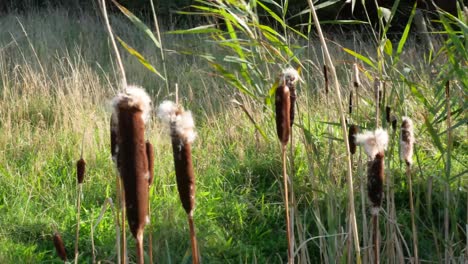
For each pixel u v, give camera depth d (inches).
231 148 259.3
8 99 302.0
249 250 193.6
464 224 191.9
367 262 143.2
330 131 224.5
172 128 77.0
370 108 235.5
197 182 230.2
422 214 205.9
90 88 305.7
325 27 473.1
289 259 99.2
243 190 231.1
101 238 197.5
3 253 182.4
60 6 533.3
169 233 191.5
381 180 90.2
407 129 111.7
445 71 179.6
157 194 222.8
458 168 225.5
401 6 465.1
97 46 413.4
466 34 156.0
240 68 164.2
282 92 89.0
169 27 489.4
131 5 518.6
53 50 393.1
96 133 264.2
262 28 155.6
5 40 404.8
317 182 191.5
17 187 224.5
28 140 259.9
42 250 194.1
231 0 160.1
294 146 226.5
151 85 336.5
